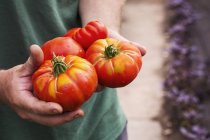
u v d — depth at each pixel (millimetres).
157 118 1811
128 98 1924
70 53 690
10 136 836
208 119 1813
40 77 644
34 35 789
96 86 659
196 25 2578
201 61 2250
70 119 656
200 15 2627
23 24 770
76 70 638
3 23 768
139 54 705
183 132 1727
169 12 2852
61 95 624
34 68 671
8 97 685
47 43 701
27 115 674
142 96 1942
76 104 639
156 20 2779
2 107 809
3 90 690
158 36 2572
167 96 1933
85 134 892
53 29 803
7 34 774
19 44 781
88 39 726
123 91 1970
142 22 2762
